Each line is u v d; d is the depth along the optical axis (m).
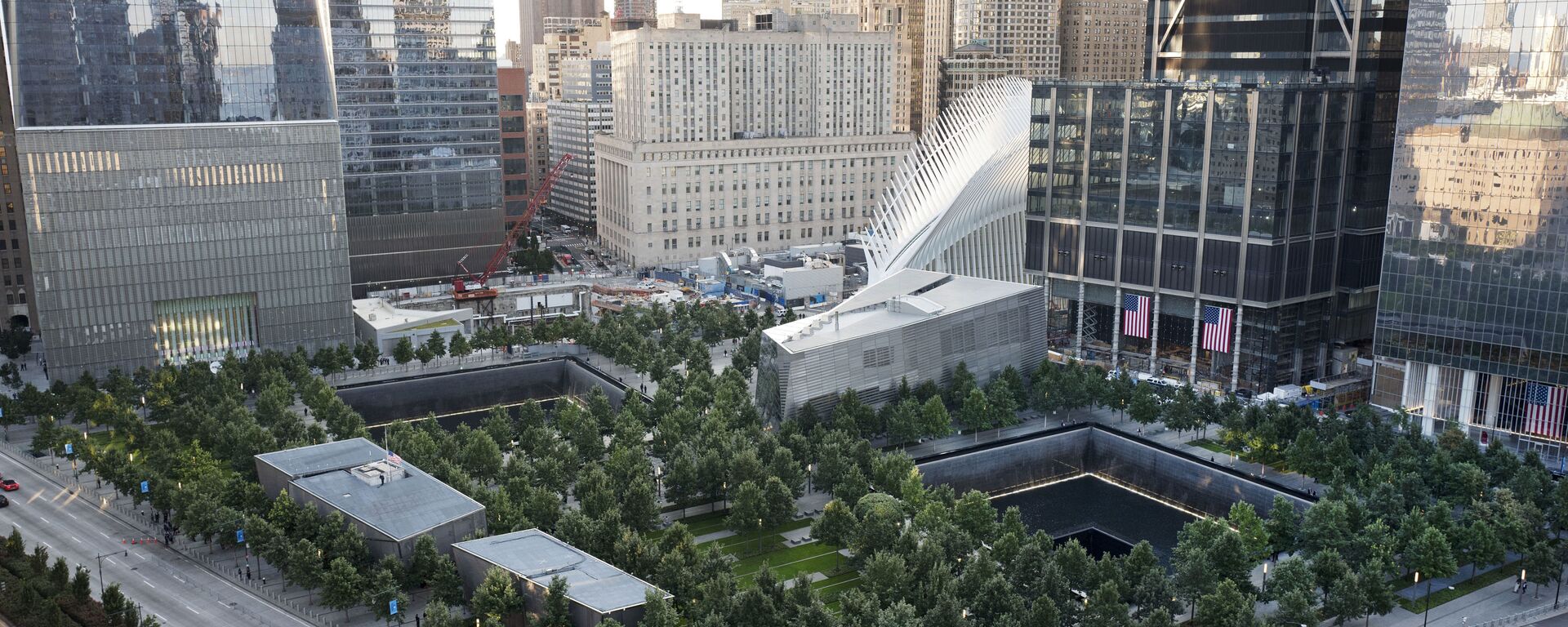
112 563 163.50
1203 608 134.00
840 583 154.25
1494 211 195.50
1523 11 187.00
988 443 197.12
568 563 144.38
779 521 165.62
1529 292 194.12
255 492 171.12
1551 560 147.75
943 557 143.88
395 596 142.50
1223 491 182.88
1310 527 155.62
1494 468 181.75
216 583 158.00
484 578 145.00
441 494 164.25
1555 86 185.38
